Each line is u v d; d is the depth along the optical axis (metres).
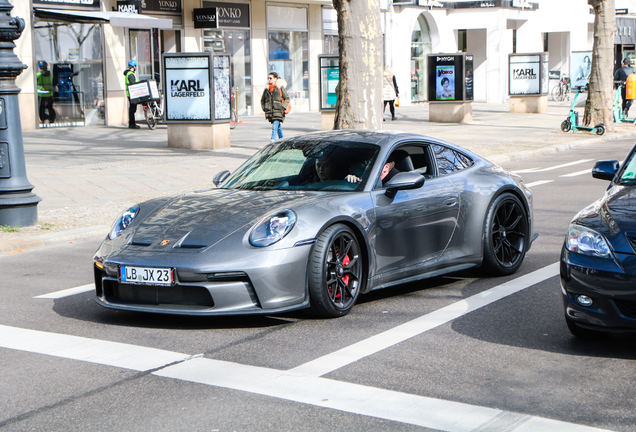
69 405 3.90
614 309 4.25
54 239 8.88
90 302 6.20
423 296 6.05
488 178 6.63
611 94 22.39
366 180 5.78
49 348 4.92
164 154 16.62
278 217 5.20
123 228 5.75
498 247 6.62
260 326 5.27
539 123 25.03
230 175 6.48
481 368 4.32
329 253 5.31
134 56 25.34
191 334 5.12
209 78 17.23
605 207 4.66
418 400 3.84
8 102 9.25
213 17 26.53
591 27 46.47
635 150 5.50
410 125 24.22
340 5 12.77
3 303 6.24
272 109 17.47
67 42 23.08
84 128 23.19
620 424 3.51
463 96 25.00
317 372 4.29
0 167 9.29
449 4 37.72
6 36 9.05
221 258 5.00
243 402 3.86
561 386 4.02
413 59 36.62
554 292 6.08
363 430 3.48
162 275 5.06
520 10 38.97
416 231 5.94
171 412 3.76
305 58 31.58
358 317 5.45
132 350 4.81
